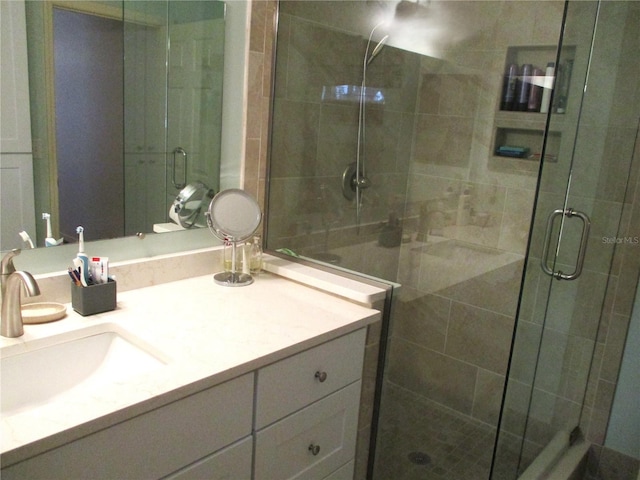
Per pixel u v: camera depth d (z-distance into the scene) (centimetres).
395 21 211
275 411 127
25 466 84
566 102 147
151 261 159
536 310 161
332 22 196
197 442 110
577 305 185
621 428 204
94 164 146
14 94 128
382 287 164
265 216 193
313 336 130
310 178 202
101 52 142
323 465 148
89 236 149
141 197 160
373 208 219
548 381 183
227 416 115
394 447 194
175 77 160
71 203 143
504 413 160
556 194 154
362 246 215
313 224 203
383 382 178
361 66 208
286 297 159
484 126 209
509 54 199
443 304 219
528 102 196
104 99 145
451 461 193
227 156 181
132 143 154
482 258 211
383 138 220
